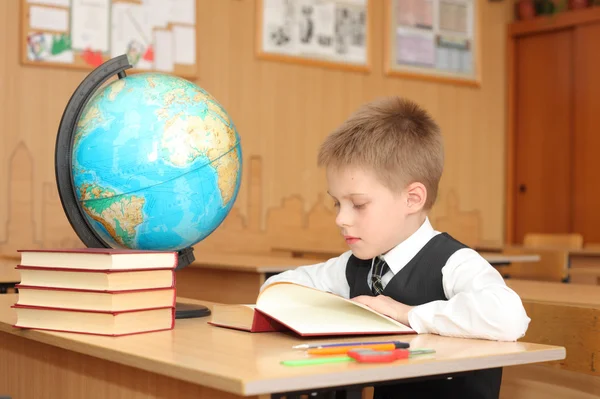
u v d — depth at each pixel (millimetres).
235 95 5512
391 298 1474
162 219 1519
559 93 6984
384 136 1413
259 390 866
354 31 6043
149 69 5031
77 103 1544
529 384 1749
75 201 1530
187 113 1528
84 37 4801
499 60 7004
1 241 4605
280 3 5688
